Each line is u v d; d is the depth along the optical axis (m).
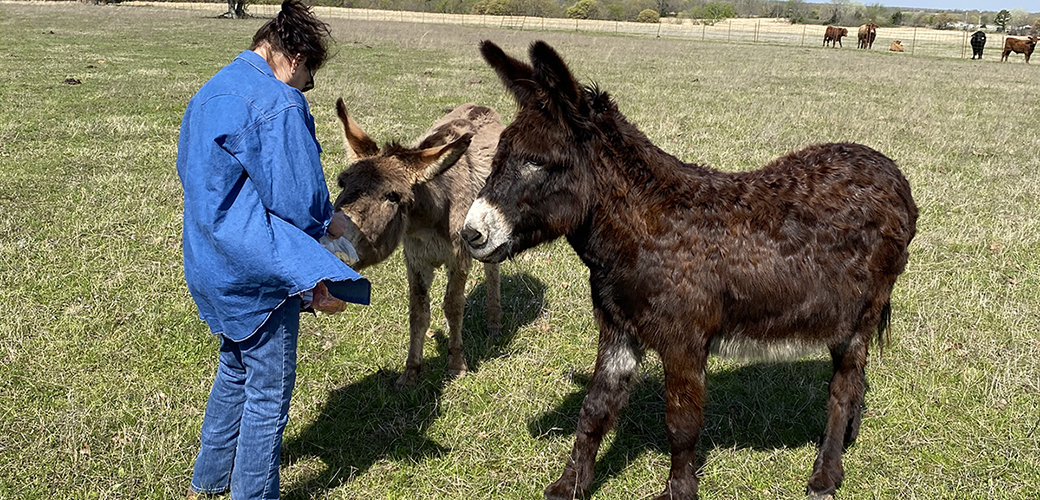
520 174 2.73
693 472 3.10
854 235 3.04
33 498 3.11
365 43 26.34
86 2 50.59
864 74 21.61
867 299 3.15
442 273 5.85
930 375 4.22
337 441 3.66
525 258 6.07
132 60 18.27
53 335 4.43
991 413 3.85
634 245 2.85
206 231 2.49
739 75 20.14
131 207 6.78
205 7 51.50
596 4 68.00
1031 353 4.43
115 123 10.30
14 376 3.98
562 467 3.48
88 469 3.29
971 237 6.45
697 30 54.44
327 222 2.67
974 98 16.41
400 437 3.71
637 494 3.31
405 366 4.35
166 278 5.32
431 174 3.61
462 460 3.53
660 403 4.05
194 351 4.41
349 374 4.30
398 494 3.29
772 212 2.94
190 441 3.51
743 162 8.91
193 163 2.46
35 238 5.92
